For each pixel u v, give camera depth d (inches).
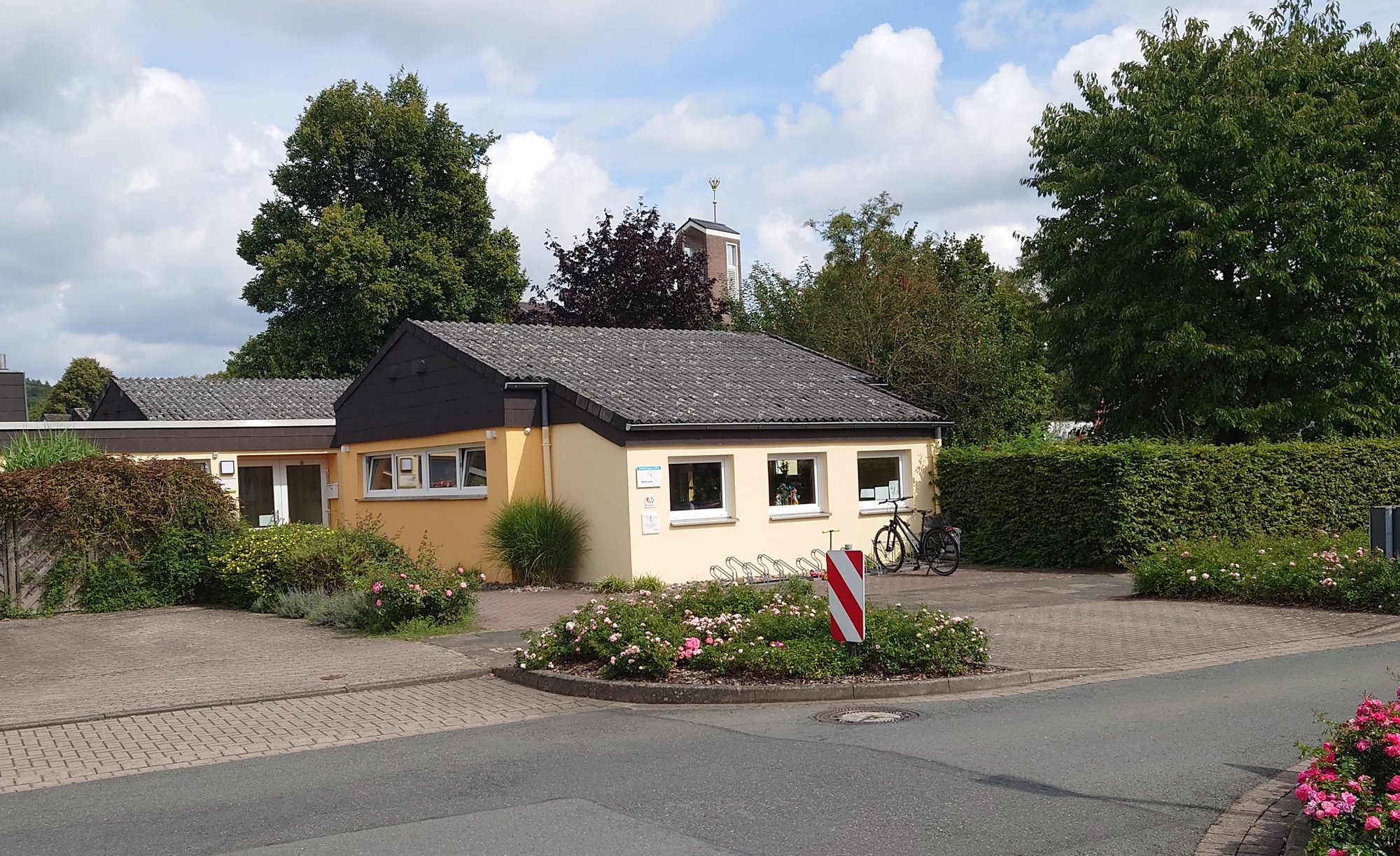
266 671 443.2
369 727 348.5
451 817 242.2
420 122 1601.9
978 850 211.2
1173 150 909.2
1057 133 1007.0
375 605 532.4
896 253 1323.8
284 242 1565.0
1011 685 384.5
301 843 227.0
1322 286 905.5
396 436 890.1
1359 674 374.3
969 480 833.5
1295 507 802.8
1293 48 967.6
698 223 2773.1
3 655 498.0
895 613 436.8
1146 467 730.2
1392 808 182.9
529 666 421.4
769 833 223.5
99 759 316.5
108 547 650.8
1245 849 208.4
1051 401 1541.6
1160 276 952.3
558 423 751.7
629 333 954.7
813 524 786.2
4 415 1216.2
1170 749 283.0
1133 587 619.2
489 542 743.7
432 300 1574.8
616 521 700.0
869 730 317.4
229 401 1182.9
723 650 401.7
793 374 909.8
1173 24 973.8
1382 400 943.0
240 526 704.4
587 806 246.4
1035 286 1920.5
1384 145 961.5
